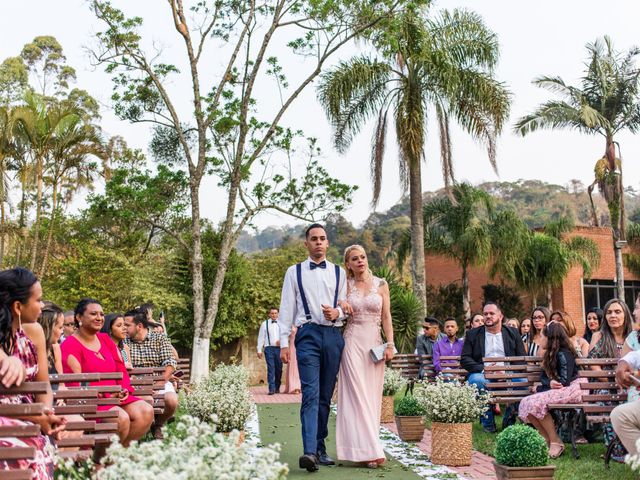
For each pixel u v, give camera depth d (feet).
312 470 22.72
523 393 30.07
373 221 253.85
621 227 88.63
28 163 88.43
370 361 24.21
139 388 24.64
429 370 42.57
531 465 18.60
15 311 13.96
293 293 24.29
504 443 18.93
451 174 73.10
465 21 71.20
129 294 69.56
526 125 87.66
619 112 88.74
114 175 60.29
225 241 59.72
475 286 105.09
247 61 61.11
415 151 68.80
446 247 88.48
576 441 27.68
